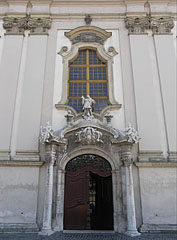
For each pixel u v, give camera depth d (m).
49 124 9.73
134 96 10.78
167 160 9.70
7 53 11.55
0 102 10.58
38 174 9.42
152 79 11.03
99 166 9.82
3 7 12.89
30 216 8.93
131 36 11.98
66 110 10.59
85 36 12.20
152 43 11.97
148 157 9.62
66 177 9.73
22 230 8.68
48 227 8.41
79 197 9.54
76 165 9.88
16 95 10.84
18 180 9.35
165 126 10.27
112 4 12.85
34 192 9.21
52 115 10.52
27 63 11.35
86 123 9.79
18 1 12.70
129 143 9.32
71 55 11.78
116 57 11.74
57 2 12.80
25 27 12.22
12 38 11.91
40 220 8.92
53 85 11.06
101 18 12.54
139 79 11.02
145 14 12.44
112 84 11.16
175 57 11.62
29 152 9.75
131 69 11.37
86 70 11.88
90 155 9.97
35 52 11.60
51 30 12.31
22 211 8.99
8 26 12.20
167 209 8.99
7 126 10.18
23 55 11.70
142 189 9.21
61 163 9.55
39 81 10.98
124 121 10.40
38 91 10.79
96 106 11.11
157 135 10.02
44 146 9.89
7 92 10.76
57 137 9.34
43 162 9.47
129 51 11.78
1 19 12.57
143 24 12.21
